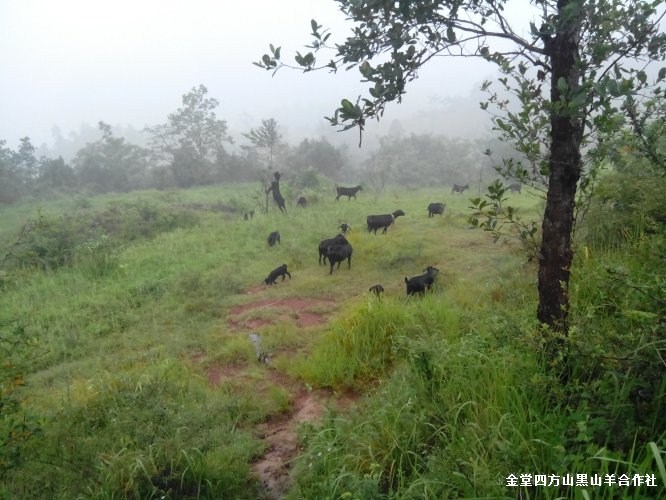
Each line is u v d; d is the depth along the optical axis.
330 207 19.11
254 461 3.72
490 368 3.33
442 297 6.54
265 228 14.27
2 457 3.28
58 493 3.21
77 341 6.91
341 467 3.06
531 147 3.00
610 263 3.96
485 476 2.27
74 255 11.57
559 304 3.16
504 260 8.16
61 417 4.05
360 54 2.87
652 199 5.02
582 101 2.32
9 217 22.33
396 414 3.22
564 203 3.04
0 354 4.04
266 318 7.18
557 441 2.38
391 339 5.11
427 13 2.71
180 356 6.01
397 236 11.77
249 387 4.99
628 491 2.05
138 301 8.50
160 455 3.37
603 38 2.62
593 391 2.56
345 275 9.20
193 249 12.29
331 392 4.71
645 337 2.48
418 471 2.83
